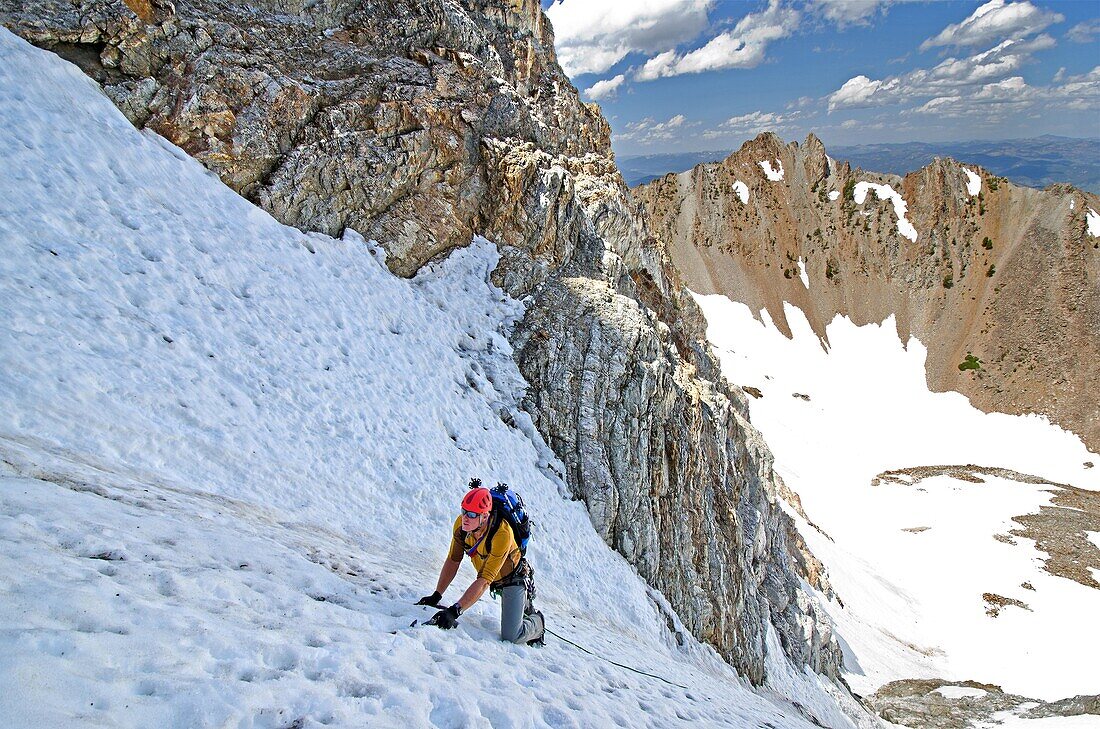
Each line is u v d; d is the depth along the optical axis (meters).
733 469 34.28
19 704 3.25
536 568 18.56
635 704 8.91
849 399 126.38
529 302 26.67
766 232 164.00
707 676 19.91
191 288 15.98
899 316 146.88
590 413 24.23
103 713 3.62
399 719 5.22
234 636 5.36
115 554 6.14
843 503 82.81
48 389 10.46
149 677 4.21
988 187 155.25
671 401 27.28
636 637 19.33
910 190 162.00
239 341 15.95
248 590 6.64
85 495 7.54
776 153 175.00
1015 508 76.44
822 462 98.19
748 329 147.50
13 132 14.96
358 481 15.34
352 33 26.36
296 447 14.65
